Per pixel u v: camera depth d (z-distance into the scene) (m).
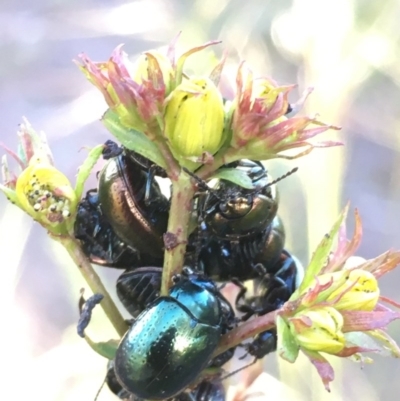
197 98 0.06
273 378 0.10
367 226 0.15
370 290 0.07
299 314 0.06
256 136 0.06
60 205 0.07
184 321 0.07
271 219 0.07
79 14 0.16
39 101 0.16
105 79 0.06
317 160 0.10
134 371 0.07
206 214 0.07
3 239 0.12
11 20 0.16
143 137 0.06
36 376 0.11
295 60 0.12
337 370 0.11
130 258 0.07
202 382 0.07
